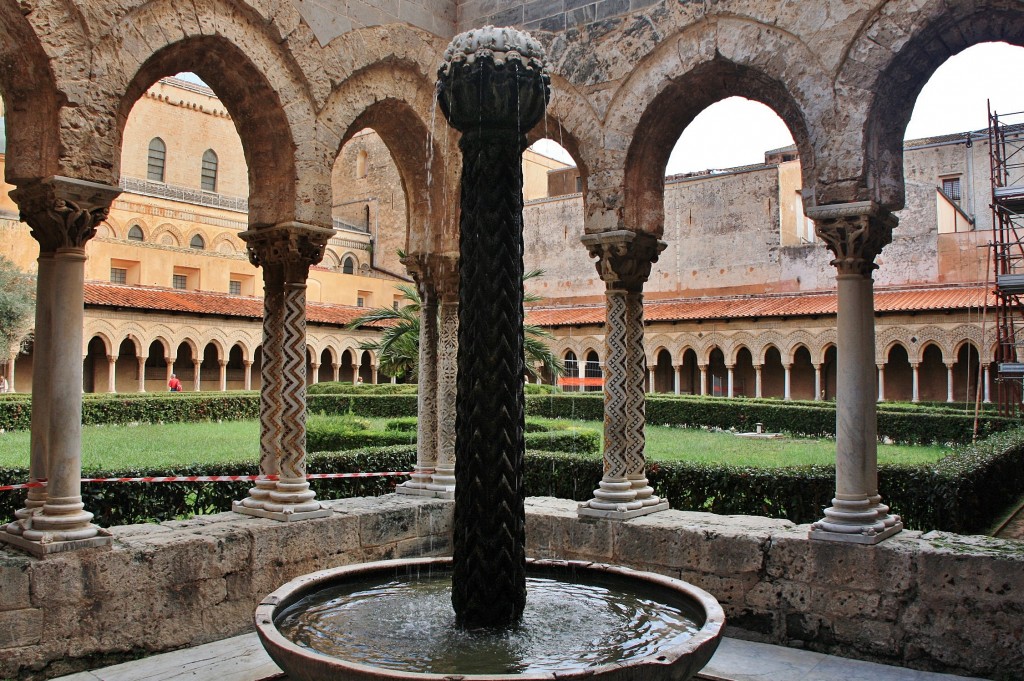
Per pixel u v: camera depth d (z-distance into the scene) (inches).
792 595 243.9
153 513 315.3
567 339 1393.9
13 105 225.5
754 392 1323.8
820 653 237.6
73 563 210.5
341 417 747.4
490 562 165.8
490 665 146.9
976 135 1357.0
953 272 1219.9
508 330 171.2
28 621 202.1
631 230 300.5
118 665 217.0
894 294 1172.5
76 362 221.3
